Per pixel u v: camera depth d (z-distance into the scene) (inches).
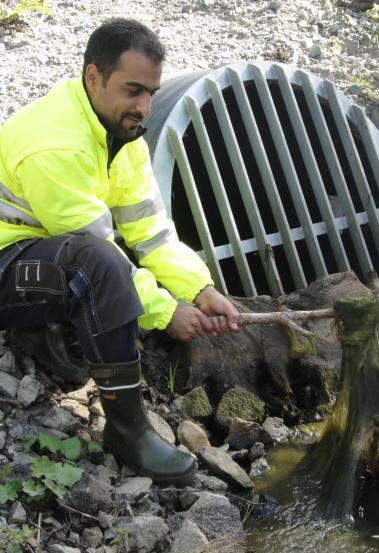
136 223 120.8
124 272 106.3
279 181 179.3
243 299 148.3
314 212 180.4
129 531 103.5
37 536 101.0
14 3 234.5
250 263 169.9
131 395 110.3
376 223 168.6
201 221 150.8
